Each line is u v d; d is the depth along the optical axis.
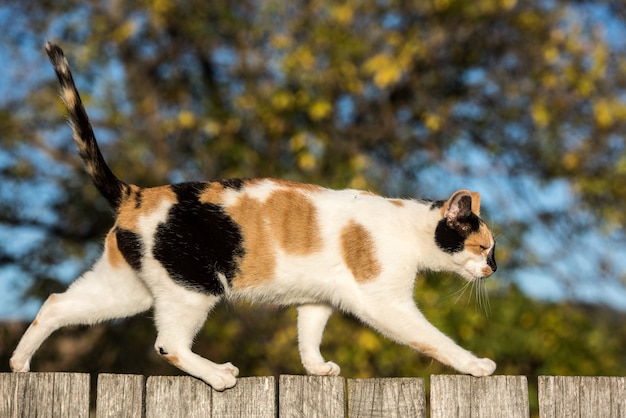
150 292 3.96
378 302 3.95
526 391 3.26
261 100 8.26
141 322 9.28
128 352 9.44
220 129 8.45
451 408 3.27
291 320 8.48
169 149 8.92
